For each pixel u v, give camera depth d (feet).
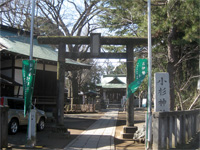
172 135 25.05
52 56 59.00
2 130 24.85
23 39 58.49
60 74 33.42
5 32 55.98
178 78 39.42
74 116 71.72
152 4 32.37
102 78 148.36
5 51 42.86
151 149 24.81
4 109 24.99
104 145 28.25
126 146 28.09
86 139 32.32
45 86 57.41
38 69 56.03
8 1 49.08
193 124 31.50
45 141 30.50
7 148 25.21
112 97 142.41
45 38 33.19
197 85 36.76
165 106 25.53
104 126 47.50
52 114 58.34
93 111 88.28
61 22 85.35
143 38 33.22
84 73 137.18
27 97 27.25
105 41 33.42
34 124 27.66
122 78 146.41
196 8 27.09
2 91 48.49
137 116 70.85
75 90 91.20
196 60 37.68
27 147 26.53
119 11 41.57
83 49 94.48
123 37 33.17
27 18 61.77
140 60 28.40
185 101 36.83
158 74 25.93
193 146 27.53
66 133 32.65
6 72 51.75
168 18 29.86
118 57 33.96
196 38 28.48
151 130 25.23
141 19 37.11
